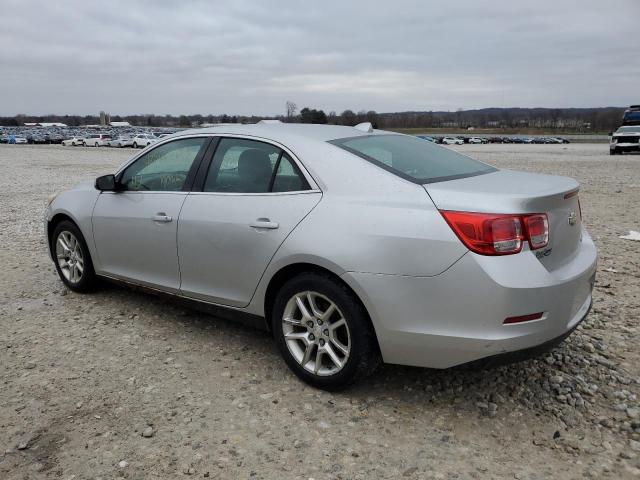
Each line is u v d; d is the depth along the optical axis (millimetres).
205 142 4176
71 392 3455
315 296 3385
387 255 3047
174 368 3789
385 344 3141
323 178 3430
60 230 5297
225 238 3766
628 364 3805
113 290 5469
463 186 3156
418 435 3012
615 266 6262
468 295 2893
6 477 2660
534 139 86938
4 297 5305
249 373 3717
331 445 2922
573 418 3154
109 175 4637
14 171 24359
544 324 2949
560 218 3176
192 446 2906
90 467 2740
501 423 3125
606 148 55406
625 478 2648
